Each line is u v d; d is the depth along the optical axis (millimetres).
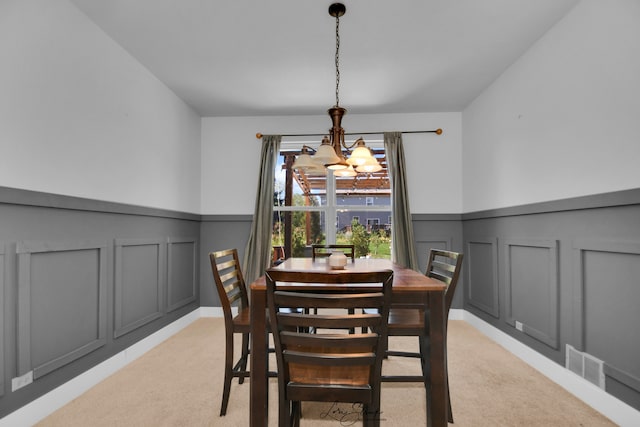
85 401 1969
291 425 1361
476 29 2354
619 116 1769
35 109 1804
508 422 1749
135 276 2666
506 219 2904
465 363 2525
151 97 2975
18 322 1664
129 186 2643
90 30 2225
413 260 3740
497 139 3088
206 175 4082
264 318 1438
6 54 1649
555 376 2213
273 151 3982
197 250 3930
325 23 2293
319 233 4113
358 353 1276
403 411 1860
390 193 3924
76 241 2051
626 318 1705
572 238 2094
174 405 1922
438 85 3250
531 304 2521
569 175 2150
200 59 2756
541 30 2365
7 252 1630
